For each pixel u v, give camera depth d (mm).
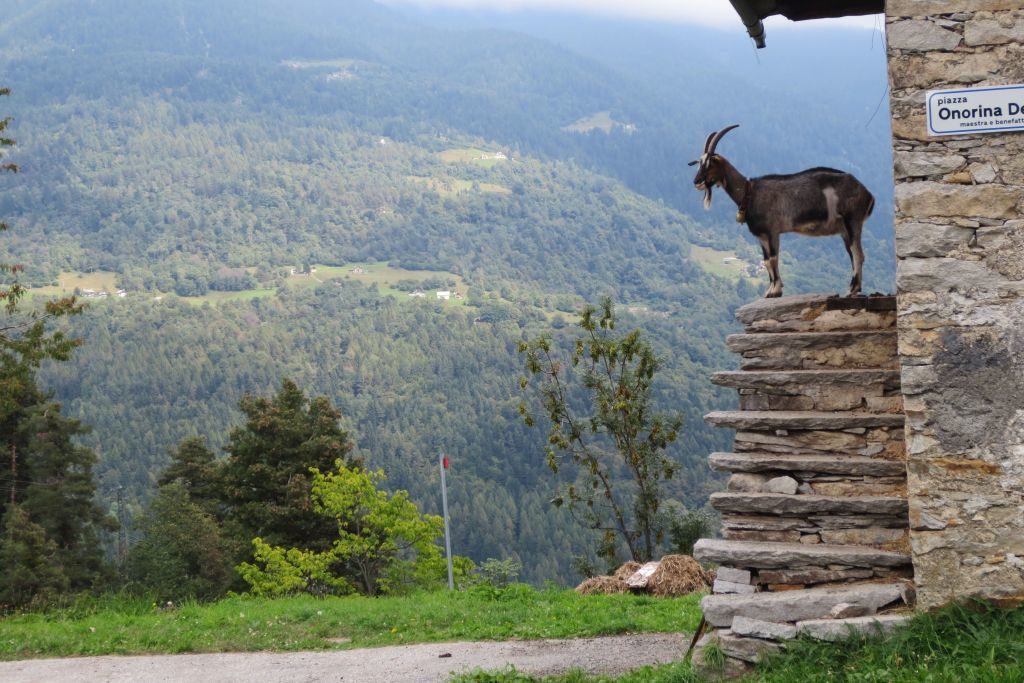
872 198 8188
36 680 9391
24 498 44969
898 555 6805
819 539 7211
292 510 39969
